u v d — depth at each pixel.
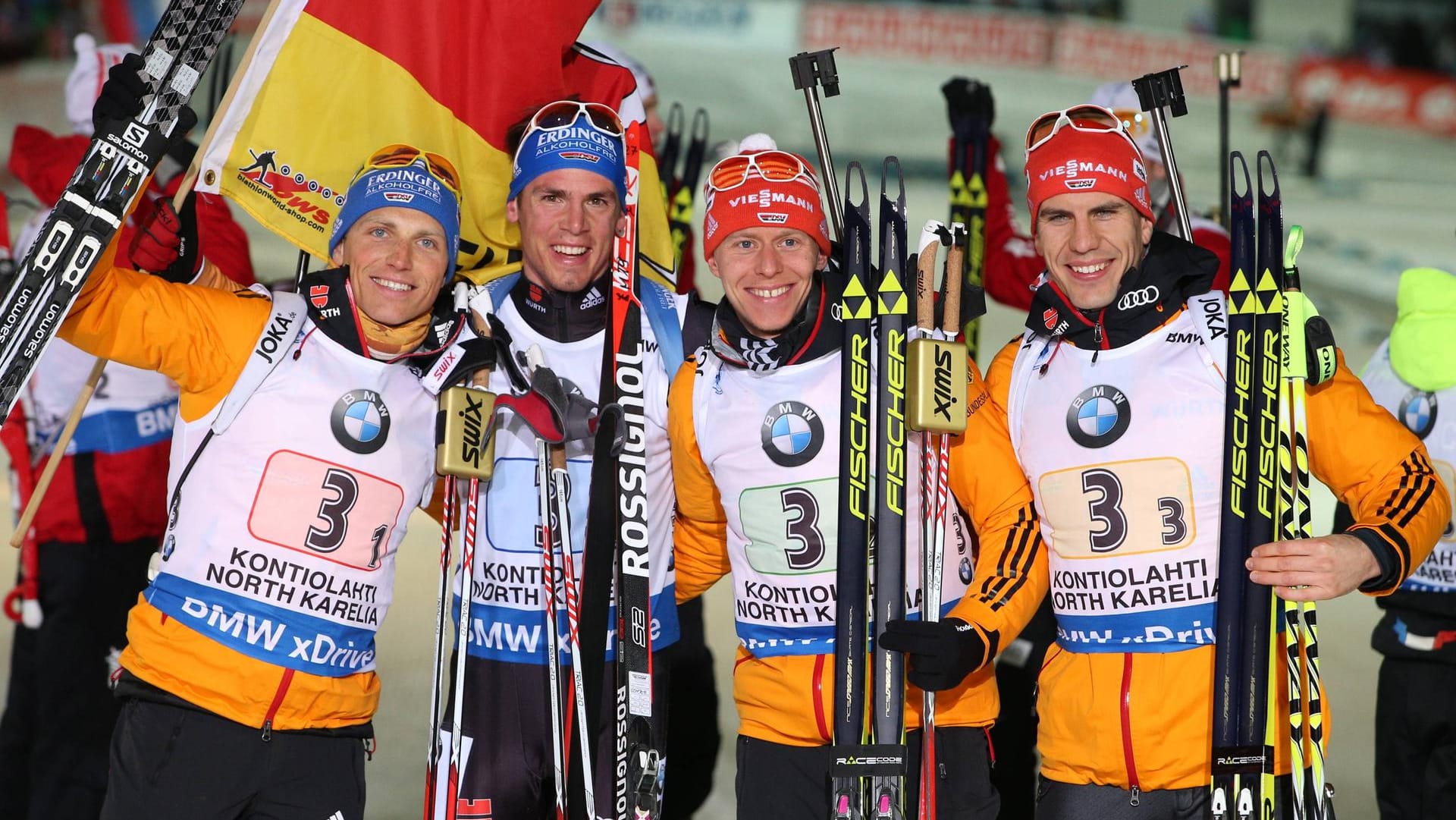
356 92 13.38
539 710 11.71
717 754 15.49
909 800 11.08
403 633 20.77
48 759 15.05
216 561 10.46
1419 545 9.91
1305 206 77.62
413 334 10.98
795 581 11.03
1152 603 10.29
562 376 11.85
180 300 10.48
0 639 19.95
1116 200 10.55
